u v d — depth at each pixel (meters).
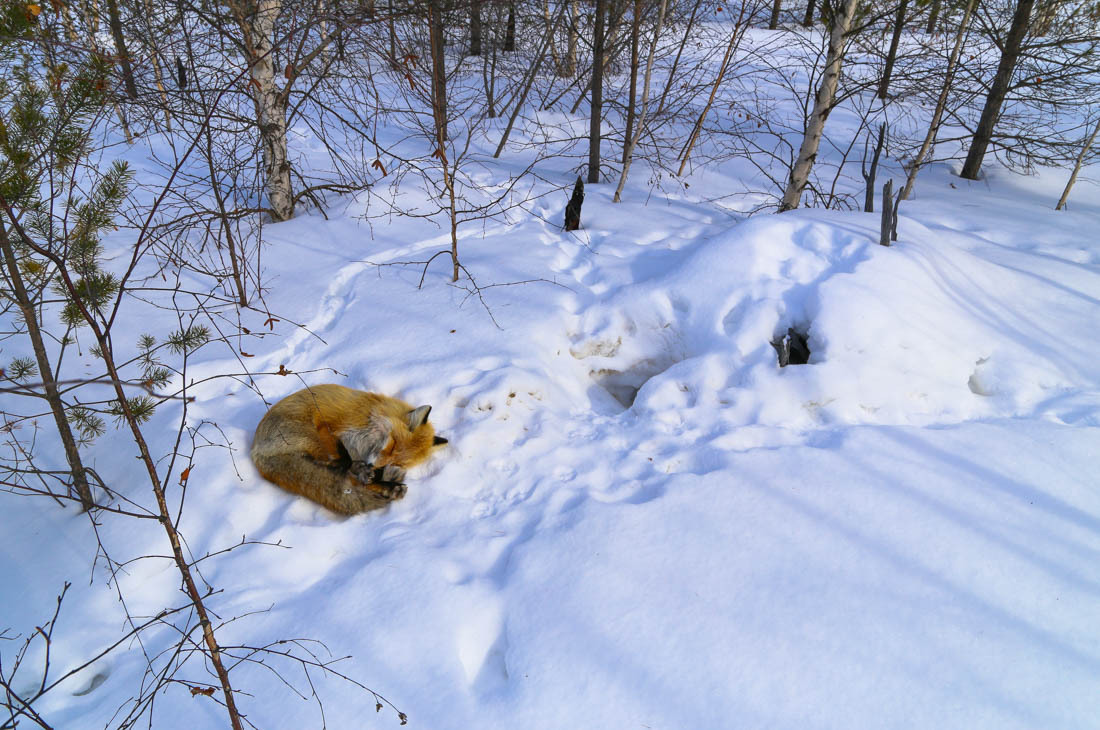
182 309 6.12
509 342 5.40
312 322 5.95
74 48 4.91
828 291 5.14
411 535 3.76
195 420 4.62
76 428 4.32
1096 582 3.26
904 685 2.84
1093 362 5.03
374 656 3.05
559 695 2.86
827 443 4.36
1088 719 2.67
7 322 6.04
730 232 6.10
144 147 10.57
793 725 2.72
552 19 10.05
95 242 3.87
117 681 3.08
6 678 3.07
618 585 3.33
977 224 7.88
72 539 3.77
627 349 5.68
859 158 11.20
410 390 4.94
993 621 3.10
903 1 7.87
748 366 4.99
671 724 2.75
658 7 9.10
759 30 19.20
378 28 7.09
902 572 3.35
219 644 3.16
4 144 3.34
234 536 3.79
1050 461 4.03
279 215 7.95
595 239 7.36
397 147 10.86
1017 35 9.64
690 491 3.90
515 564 3.52
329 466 3.98
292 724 2.80
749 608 3.20
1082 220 8.07
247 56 6.60
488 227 7.71
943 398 4.75
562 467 4.30
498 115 12.39
